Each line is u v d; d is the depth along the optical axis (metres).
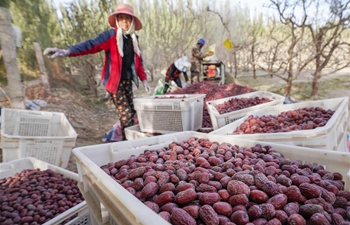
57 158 2.83
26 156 2.67
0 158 3.12
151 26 9.00
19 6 5.14
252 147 1.41
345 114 2.19
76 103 6.15
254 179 0.93
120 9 2.79
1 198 1.86
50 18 5.95
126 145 1.49
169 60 9.06
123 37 2.95
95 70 7.39
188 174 1.04
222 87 4.31
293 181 0.95
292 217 0.75
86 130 4.77
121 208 0.73
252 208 0.79
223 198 0.86
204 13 9.10
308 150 1.22
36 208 1.78
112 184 0.82
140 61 3.36
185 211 0.78
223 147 1.39
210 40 9.50
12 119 3.30
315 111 2.17
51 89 6.09
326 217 0.75
